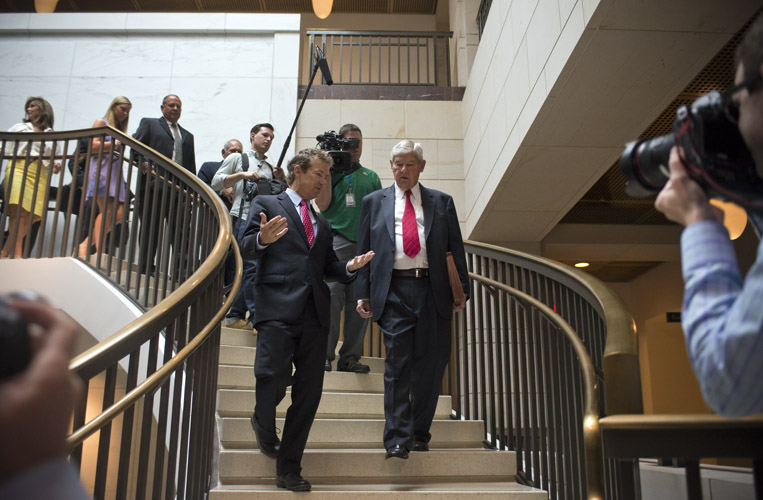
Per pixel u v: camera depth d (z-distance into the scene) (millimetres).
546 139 4695
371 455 2963
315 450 3105
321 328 2744
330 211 3945
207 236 3801
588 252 7645
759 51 776
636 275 9773
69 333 539
